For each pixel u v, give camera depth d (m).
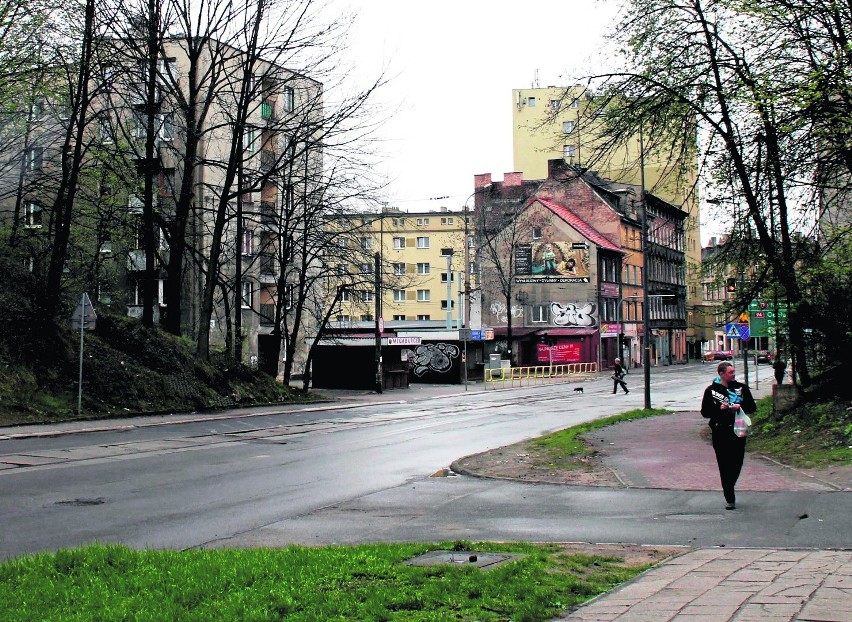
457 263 95.25
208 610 6.01
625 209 84.12
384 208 37.44
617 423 24.02
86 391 27.47
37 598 6.36
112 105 31.83
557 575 7.12
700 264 20.36
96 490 13.42
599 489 13.16
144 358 30.98
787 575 6.75
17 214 33.91
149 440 21.36
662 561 7.74
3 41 25.84
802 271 17.94
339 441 21.66
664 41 18.72
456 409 34.22
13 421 23.55
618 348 78.88
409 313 97.75
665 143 19.41
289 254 39.81
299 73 32.84
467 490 13.56
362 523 10.77
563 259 75.50
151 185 32.62
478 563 7.66
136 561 7.65
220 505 12.18
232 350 36.28
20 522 10.67
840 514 10.06
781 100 15.91
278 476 15.27
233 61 45.94
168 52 49.47
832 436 15.45
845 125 15.59
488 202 82.50
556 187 81.56
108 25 29.28
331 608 6.05
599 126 19.28
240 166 34.53
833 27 16.41
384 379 49.25
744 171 18.02
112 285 39.81
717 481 13.23
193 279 49.41
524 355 71.44
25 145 33.22
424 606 6.14
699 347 110.88
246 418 29.22
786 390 18.44
